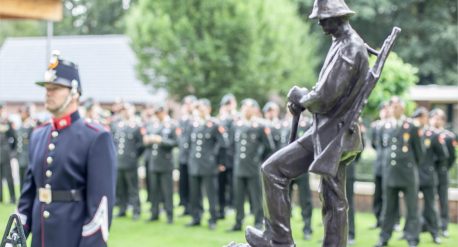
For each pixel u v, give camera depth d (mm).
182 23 21500
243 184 10812
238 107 22406
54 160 4383
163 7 22156
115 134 12539
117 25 34812
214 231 10742
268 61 22328
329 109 3693
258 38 22078
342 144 3641
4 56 32281
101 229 4266
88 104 11102
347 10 3707
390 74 13273
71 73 4438
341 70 3613
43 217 4363
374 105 13273
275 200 3828
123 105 12344
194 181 11297
